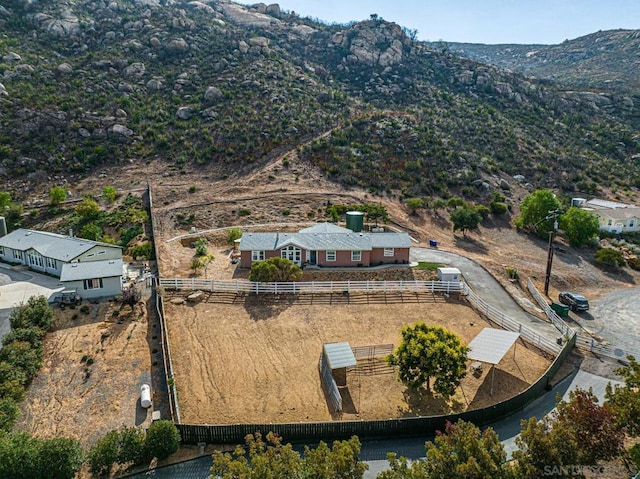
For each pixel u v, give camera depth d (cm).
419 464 1342
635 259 5000
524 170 7594
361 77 11369
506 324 3077
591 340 2786
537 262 4891
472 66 12056
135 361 2567
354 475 1302
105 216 5397
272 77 9594
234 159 7162
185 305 3275
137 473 1734
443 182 6894
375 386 2372
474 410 1983
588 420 1480
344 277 3825
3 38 8825
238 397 2245
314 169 7069
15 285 3756
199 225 5341
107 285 3416
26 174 6266
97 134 7231
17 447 1606
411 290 3609
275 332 2936
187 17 12112
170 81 9031
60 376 2412
